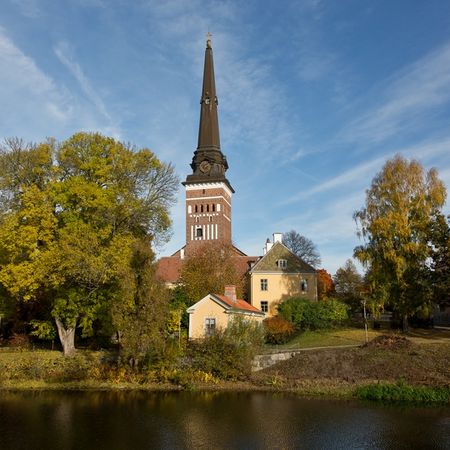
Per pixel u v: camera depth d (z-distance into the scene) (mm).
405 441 18906
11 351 40750
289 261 60719
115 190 39938
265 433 20047
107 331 40031
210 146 75500
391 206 46812
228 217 77000
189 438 19250
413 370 31234
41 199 37250
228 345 33438
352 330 49281
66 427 20922
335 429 20656
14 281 35781
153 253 32844
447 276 41281
